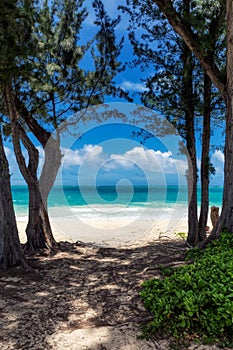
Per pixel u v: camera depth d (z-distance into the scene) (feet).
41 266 21.47
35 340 10.88
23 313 13.20
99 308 13.66
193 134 29.27
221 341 10.16
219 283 12.06
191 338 10.39
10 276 18.20
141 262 21.88
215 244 17.37
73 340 10.76
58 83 26.66
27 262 20.70
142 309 12.75
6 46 17.84
